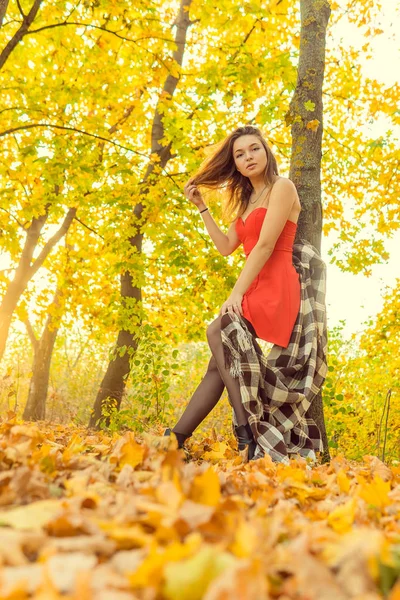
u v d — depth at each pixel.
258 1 8.87
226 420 10.06
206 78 8.95
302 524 1.14
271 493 1.72
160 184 9.05
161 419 6.80
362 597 0.68
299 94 4.59
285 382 3.29
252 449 3.12
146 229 9.55
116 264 9.52
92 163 8.72
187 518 0.98
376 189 10.28
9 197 9.04
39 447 2.42
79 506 1.12
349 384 10.22
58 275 11.68
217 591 0.63
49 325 11.98
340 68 9.91
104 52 8.43
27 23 6.93
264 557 0.80
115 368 9.27
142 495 1.25
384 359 10.42
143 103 10.75
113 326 10.58
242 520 0.96
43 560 0.78
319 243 4.39
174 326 11.16
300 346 3.38
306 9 4.80
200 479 1.21
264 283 3.36
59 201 8.48
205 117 9.73
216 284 9.77
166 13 10.12
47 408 14.38
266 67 8.75
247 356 3.12
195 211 9.50
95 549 0.83
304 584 0.70
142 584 0.70
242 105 9.53
